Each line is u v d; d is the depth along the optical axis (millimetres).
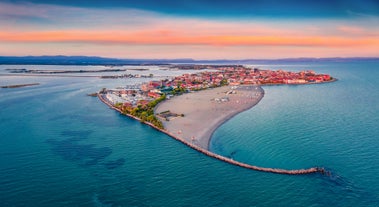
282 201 121812
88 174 146375
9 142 195000
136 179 141375
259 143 192000
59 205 119188
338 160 160250
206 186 134625
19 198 123750
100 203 120875
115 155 172750
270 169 149750
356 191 128375
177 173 148375
